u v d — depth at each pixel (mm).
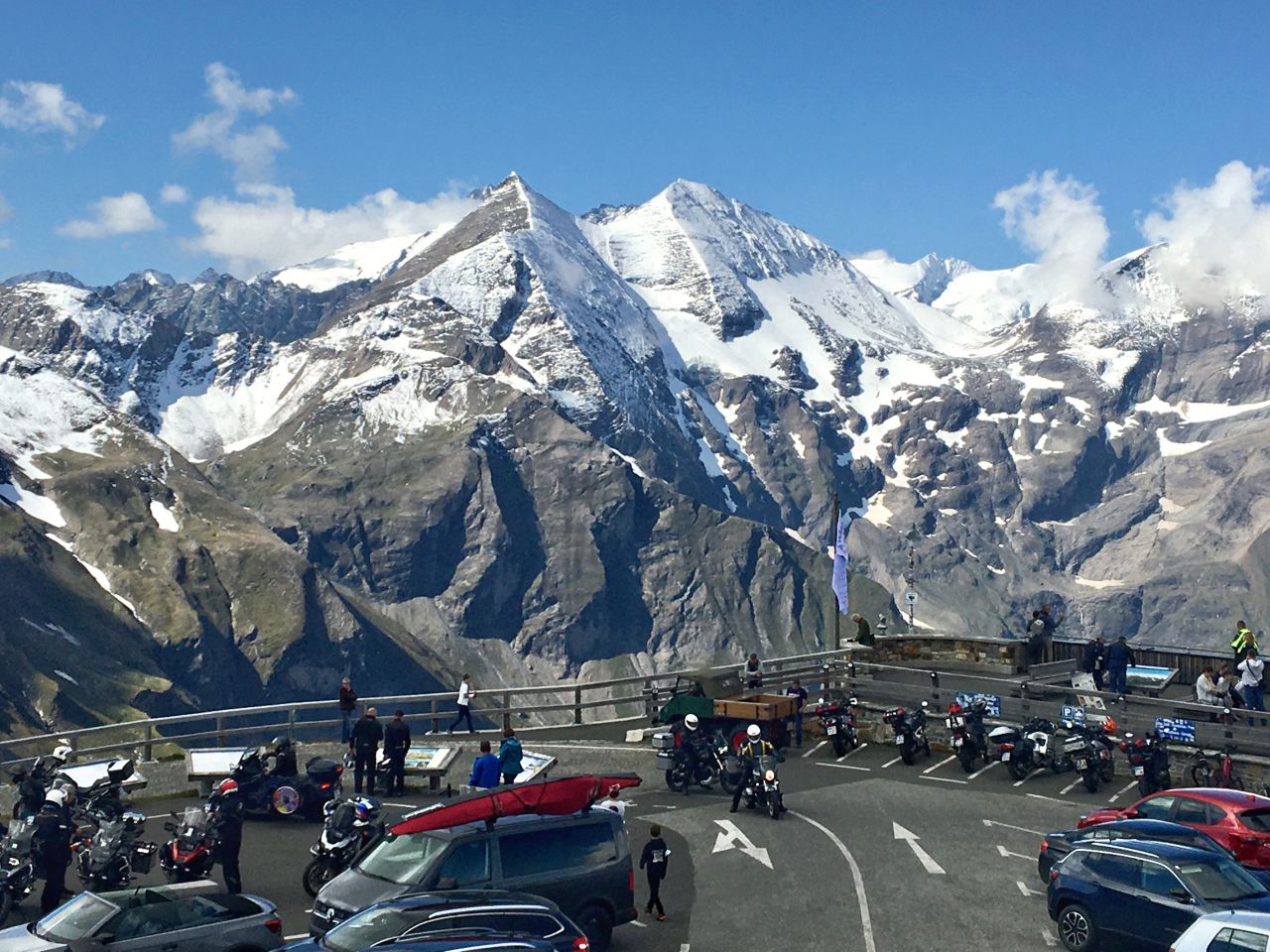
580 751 44125
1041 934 26234
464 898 20609
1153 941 23047
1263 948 19031
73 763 37000
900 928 26641
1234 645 44312
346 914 21969
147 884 29000
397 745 37750
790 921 27125
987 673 56062
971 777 42125
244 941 20797
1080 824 31328
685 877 30641
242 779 35500
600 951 23828
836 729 45625
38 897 28125
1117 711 41938
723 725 44688
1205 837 26266
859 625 58438
